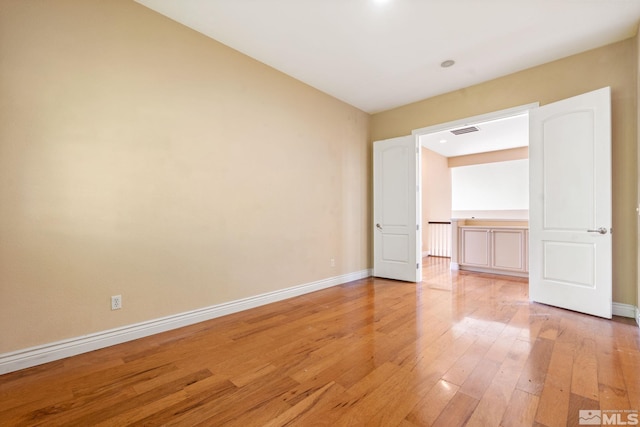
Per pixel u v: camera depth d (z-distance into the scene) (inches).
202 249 111.7
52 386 68.9
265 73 133.9
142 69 97.0
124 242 93.2
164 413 59.5
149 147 98.3
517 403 61.7
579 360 79.4
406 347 88.7
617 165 115.7
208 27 108.7
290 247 144.9
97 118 88.0
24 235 76.7
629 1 93.2
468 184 317.7
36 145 78.2
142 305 97.1
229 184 120.1
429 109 170.4
